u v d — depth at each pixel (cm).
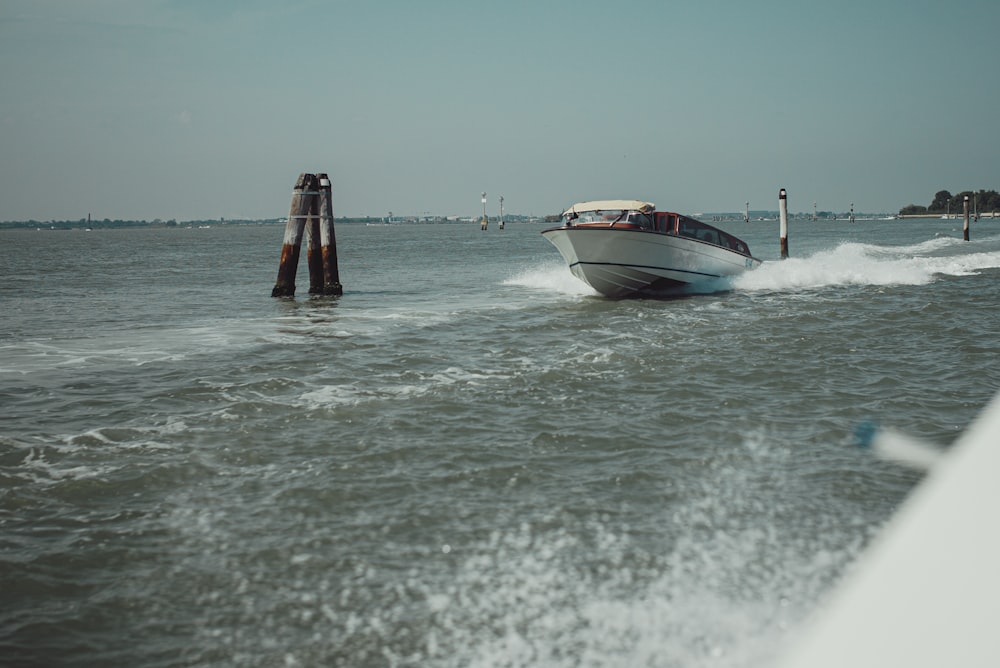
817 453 812
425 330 1656
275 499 704
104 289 2811
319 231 2469
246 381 1155
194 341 1518
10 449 843
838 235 8675
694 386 1111
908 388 1092
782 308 1950
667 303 2153
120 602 529
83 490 729
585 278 2330
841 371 1202
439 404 1015
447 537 621
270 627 495
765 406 1003
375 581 551
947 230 10019
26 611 518
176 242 11438
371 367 1259
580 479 747
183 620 506
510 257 5012
